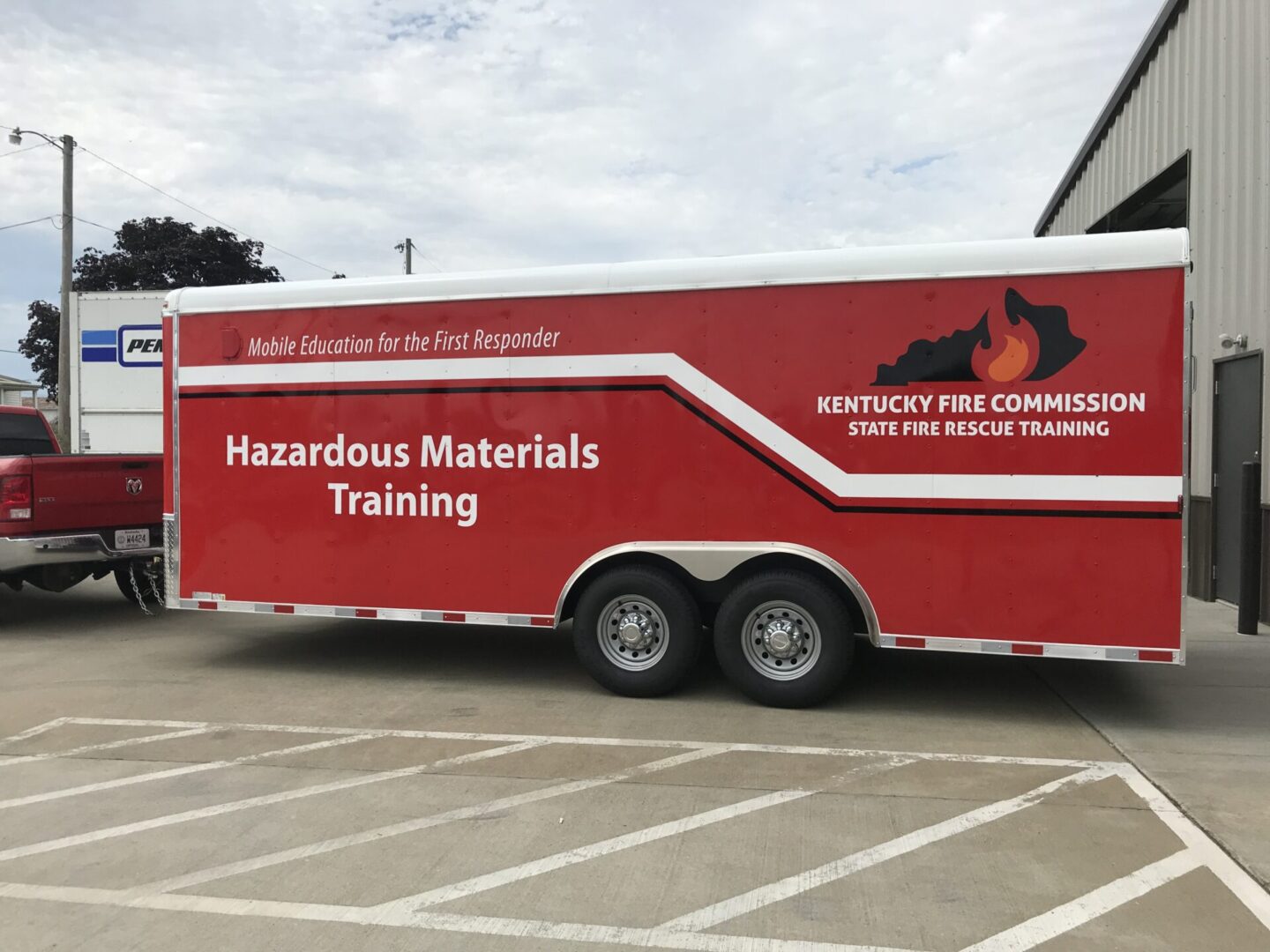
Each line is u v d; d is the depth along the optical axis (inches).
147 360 709.9
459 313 244.2
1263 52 329.4
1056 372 205.9
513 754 197.9
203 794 176.2
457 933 125.0
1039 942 121.3
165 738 211.3
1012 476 209.0
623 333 232.1
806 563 227.5
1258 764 188.4
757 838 153.9
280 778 184.4
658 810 166.1
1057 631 207.6
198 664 285.0
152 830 159.5
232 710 233.3
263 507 262.1
